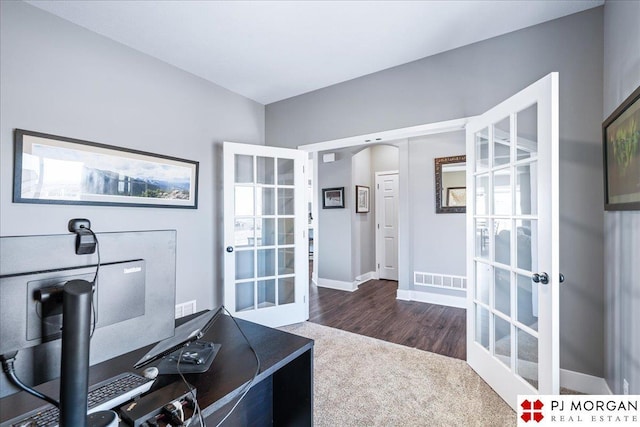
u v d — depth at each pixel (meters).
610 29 1.79
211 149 3.10
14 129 1.85
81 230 0.72
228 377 0.96
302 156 3.42
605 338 1.88
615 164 1.63
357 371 2.27
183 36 2.31
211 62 2.71
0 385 0.63
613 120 1.65
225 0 1.92
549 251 1.59
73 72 2.12
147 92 2.56
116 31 2.24
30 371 0.68
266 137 3.69
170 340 0.95
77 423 0.56
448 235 4.02
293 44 2.42
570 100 2.01
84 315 0.57
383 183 5.68
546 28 2.10
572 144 2.00
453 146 3.99
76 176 2.11
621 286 1.64
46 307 0.67
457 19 2.10
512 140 1.86
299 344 1.23
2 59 1.82
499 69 2.27
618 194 1.59
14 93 1.86
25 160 1.88
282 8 2.00
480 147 2.26
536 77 2.13
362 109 2.96
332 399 1.92
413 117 2.66
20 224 1.88
